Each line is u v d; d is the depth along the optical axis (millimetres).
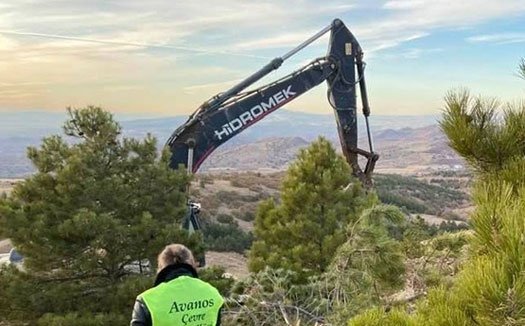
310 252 13328
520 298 2287
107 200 11945
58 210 11594
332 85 17672
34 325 11234
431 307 2838
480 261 2561
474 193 2930
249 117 16656
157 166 12648
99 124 12328
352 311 7531
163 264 4922
